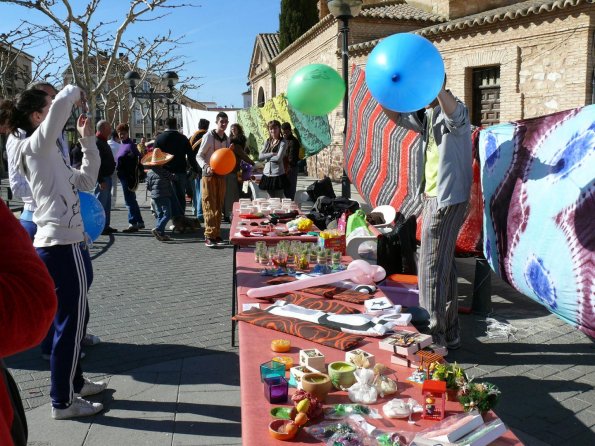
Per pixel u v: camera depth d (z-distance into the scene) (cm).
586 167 383
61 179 323
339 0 782
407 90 324
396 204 738
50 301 124
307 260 416
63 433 335
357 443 185
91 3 1130
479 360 435
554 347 458
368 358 245
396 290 462
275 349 263
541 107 1434
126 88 3062
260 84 3766
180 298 618
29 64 3975
